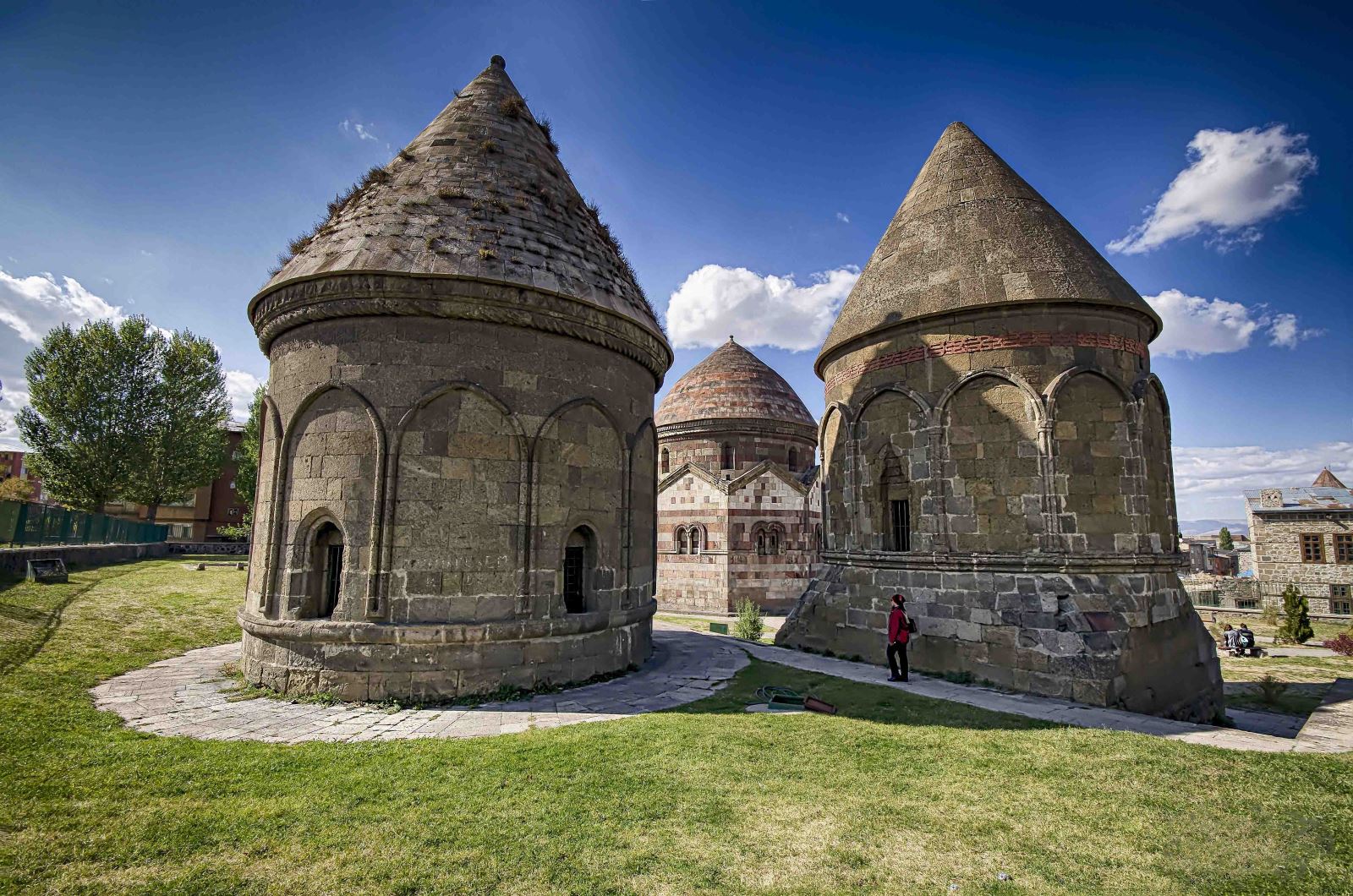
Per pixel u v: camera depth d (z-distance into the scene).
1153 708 14.12
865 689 13.53
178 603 19.97
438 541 11.99
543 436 13.00
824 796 7.30
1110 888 5.43
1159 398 16.88
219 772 7.68
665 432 42.66
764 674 14.68
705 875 5.57
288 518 12.57
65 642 13.73
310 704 11.33
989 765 8.45
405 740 9.17
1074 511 14.88
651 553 16.33
